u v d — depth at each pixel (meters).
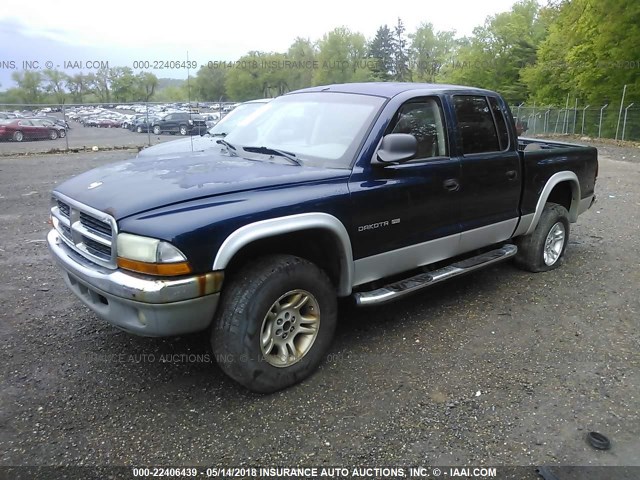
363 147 3.59
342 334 4.05
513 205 4.82
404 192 3.70
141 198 2.91
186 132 28.00
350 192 3.39
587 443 2.83
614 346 3.94
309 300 3.31
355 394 3.23
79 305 4.51
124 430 2.86
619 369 3.60
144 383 3.32
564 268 5.75
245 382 3.08
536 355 3.78
